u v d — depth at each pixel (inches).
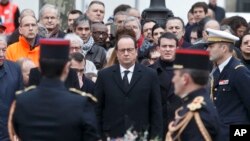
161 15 766.5
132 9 757.3
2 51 551.5
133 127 530.6
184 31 694.5
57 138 408.5
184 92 437.4
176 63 436.8
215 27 661.3
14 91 553.9
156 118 535.2
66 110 409.1
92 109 416.8
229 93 541.3
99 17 716.7
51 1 883.4
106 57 634.8
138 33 660.7
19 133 416.8
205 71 434.9
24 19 624.1
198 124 430.9
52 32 674.2
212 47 542.9
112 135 532.1
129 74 537.3
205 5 770.8
